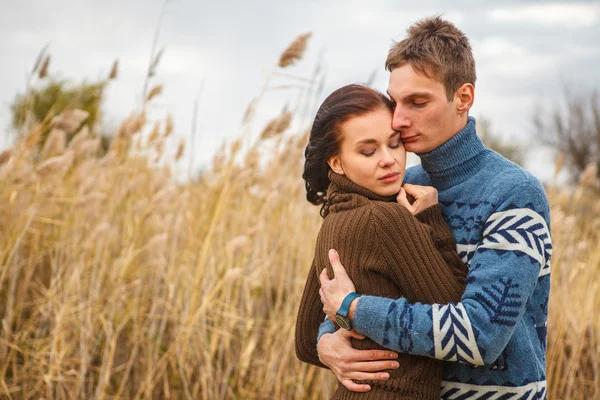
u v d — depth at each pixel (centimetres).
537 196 178
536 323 187
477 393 179
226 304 387
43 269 427
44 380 355
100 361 390
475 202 184
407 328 165
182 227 436
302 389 380
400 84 185
